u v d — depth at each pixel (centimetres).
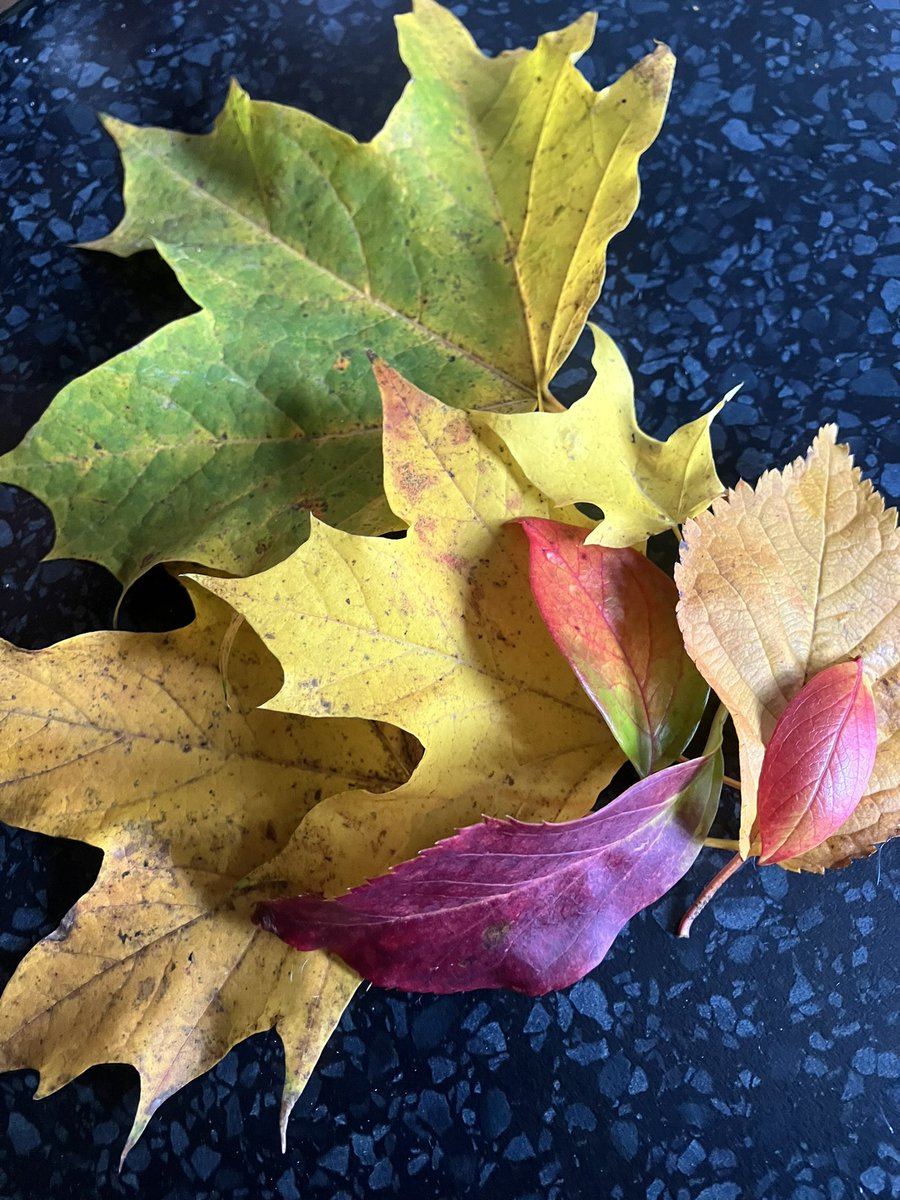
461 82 37
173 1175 32
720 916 32
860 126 40
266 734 32
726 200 39
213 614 33
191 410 34
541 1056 32
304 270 36
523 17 43
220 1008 31
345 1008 32
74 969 31
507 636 30
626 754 29
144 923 31
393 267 36
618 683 29
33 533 38
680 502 31
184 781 32
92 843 32
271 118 36
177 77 44
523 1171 31
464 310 36
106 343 40
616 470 31
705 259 39
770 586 29
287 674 29
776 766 28
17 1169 33
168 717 32
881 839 29
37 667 32
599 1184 31
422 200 36
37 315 41
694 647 28
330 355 35
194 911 31
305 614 29
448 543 30
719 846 31
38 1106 33
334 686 29
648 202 40
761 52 41
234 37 44
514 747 30
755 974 32
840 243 38
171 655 33
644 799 27
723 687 28
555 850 27
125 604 37
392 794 30
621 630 29
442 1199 31
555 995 32
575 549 30
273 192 36
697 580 29
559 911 28
